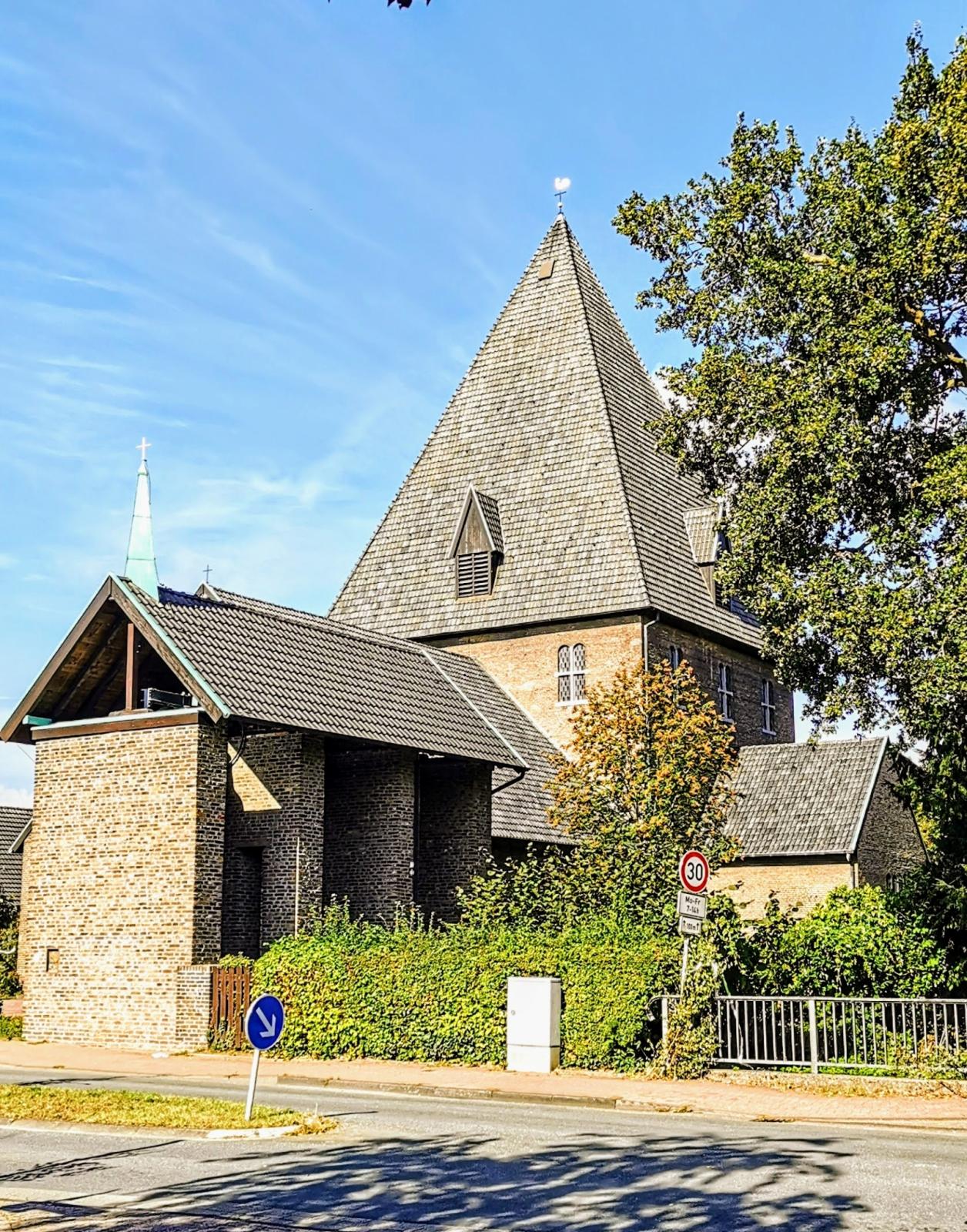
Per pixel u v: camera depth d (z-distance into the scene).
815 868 39.97
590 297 49.12
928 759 26.16
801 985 24.41
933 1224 10.47
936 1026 20.50
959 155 21.64
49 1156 13.72
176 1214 10.84
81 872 27.11
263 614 30.64
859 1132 16.09
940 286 22.86
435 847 33.09
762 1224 10.48
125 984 26.17
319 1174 12.62
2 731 28.53
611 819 26.84
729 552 26.17
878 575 23.22
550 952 22.89
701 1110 18.20
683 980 21.48
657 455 47.19
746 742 46.78
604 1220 10.64
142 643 28.02
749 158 25.81
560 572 43.34
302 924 27.38
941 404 23.91
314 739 28.25
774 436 24.33
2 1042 27.20
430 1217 10.79
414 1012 23.69
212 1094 19.44
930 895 25.28
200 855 25.88
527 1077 21.28
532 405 47.31
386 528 48.78
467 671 41.81
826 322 23.31
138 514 28.47
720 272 26.39
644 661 40.88
